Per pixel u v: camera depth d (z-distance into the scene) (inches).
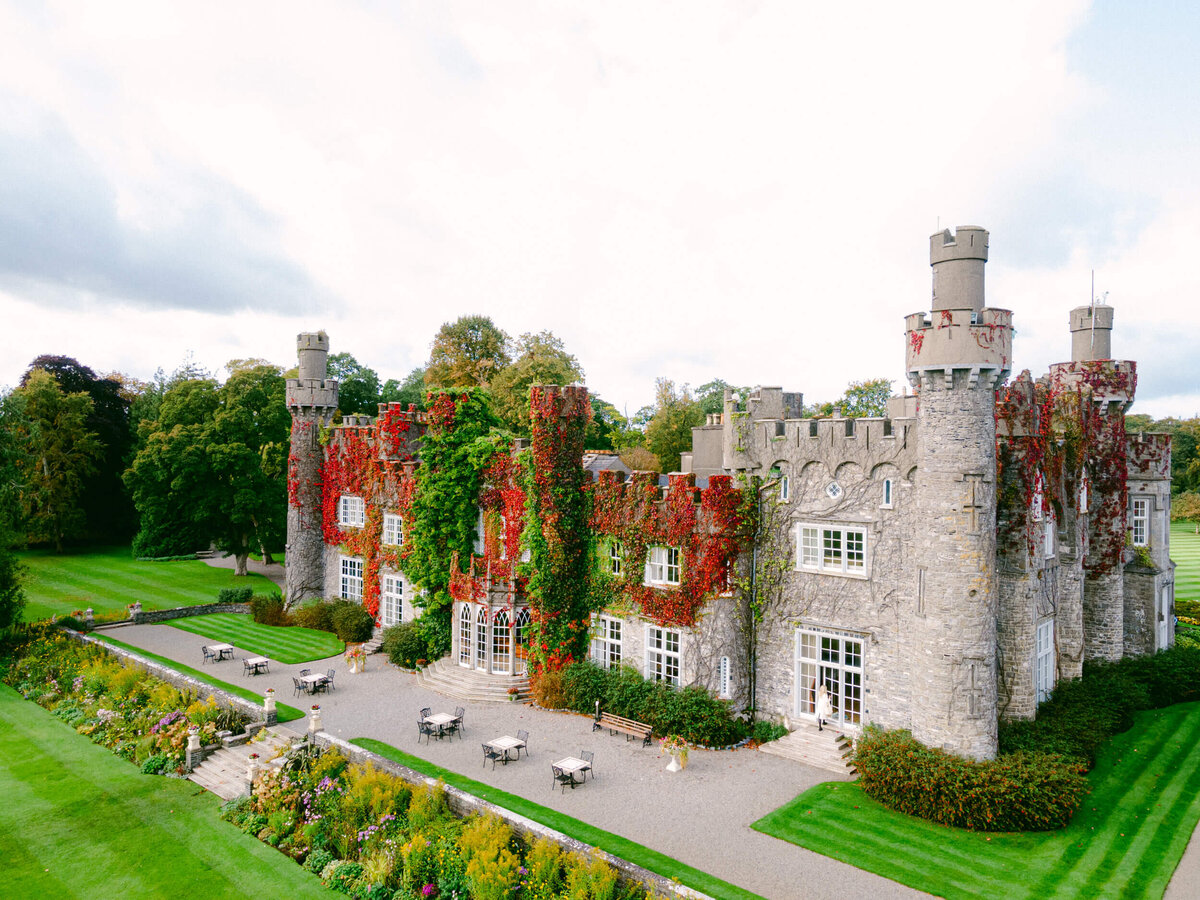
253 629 1911.9
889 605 1077.8
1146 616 1454.2
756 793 986.1
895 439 1071.0
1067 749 1000.2
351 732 1206.9
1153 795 976.3
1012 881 769.6
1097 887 757.9
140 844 935.0
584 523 1418.6
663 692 1222.9
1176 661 1397.6
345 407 3304.6
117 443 3186.5
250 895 825.5
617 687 1275.8
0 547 1784.0
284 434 2674.7
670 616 1259.8
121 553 2972.4
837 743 1098.1
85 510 3021.7
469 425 1611.7
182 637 1824.6
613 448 3223.4
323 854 894.4
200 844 935.7
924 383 971.3
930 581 966.4
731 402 1288.1
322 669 1584.6
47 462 2842.0
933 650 960.9
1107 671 1322.6
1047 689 1194.0
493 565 1450.5
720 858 815.7
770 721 1216.8
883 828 885.8
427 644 1599.4
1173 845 847.1
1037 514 1106.1
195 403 2493.8
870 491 1099.3
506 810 885.2
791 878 774.5
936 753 941.2
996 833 874.8
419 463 1721.2
